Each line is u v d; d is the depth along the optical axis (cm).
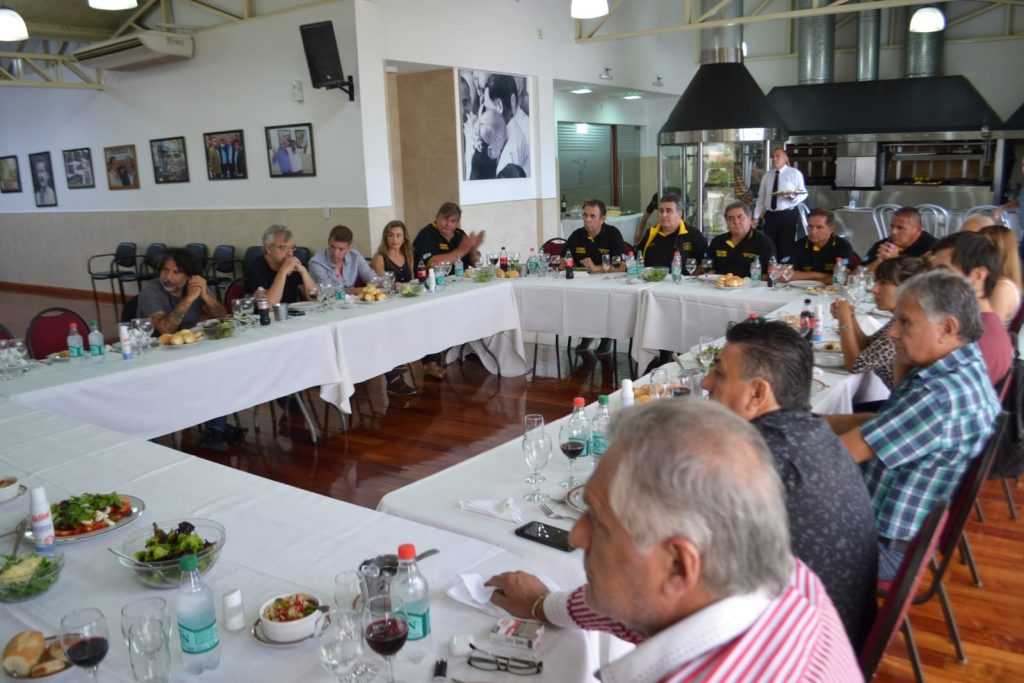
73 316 426
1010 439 236
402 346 466
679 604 81
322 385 421
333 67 680
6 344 337
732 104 880
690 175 918
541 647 132
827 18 983
